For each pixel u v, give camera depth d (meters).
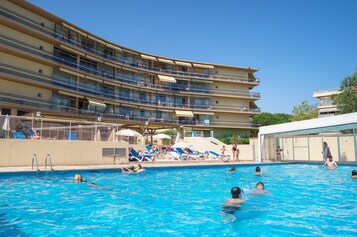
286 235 5.48
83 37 43.06
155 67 52.88
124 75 48.94
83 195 9.41
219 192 10.30
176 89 53.94
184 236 5.45
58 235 5.41
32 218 6.56
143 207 7.80
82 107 41.59
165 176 15.10
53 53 37.88
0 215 6.80
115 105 46.09
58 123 17.14
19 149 15.16
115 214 7.01
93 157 17.77
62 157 16.52
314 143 24.58
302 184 12.23
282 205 8.05
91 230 5.74
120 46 47.75
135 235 5.47
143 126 45.06
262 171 17.84
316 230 5.79
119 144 19.09
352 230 5.77
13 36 33.06
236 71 58.72
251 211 7.37
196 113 53.19
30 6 34.59
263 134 24.48
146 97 51.06
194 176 15.24
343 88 38.66
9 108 31.67
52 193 9.60
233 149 26.56
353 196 9.43
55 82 37.19
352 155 22.42
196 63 56.00
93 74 42.00
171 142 40.75
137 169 16.08
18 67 33.28
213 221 6.45
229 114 56.53
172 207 7.84
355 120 19.62
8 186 10.72
